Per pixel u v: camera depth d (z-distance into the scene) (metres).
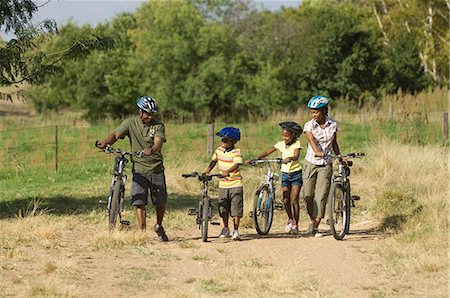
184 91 107.12
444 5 119.50
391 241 23.64
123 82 112.62
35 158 48.09
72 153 50.59
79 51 29.23
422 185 32.66
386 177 35.56
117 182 23.84
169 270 19.95
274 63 123.00
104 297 17.27
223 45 108.38
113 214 23.75
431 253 21.59
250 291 17.88
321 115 24.94
